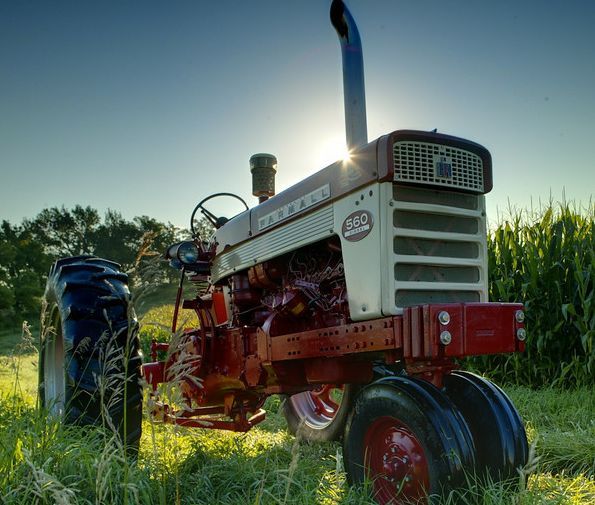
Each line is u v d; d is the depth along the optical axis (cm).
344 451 271
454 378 284
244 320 371
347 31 304
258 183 375
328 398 453
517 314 251
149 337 982
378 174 253
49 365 392
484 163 282
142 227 7494
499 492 230
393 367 372
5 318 3675
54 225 7581
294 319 324
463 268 279
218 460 306
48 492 207
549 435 366
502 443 254
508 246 654
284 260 338
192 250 393
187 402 398
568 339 611
